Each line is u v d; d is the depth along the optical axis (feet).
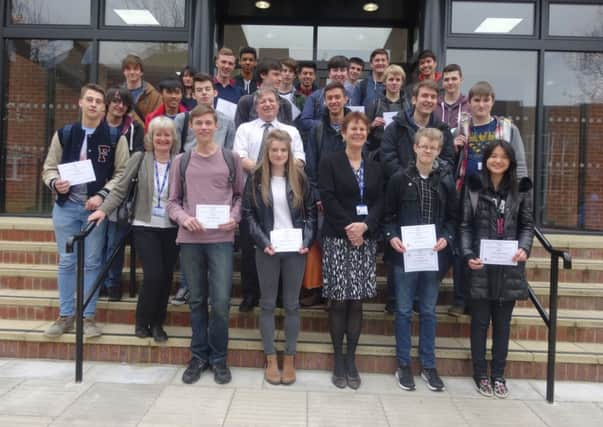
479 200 11.60
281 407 10.63
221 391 11.30
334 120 13.66
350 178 11.54
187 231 11.40
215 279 11.48
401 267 11.77
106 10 21.75
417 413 10.61
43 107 22.00
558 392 11.87
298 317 11.90
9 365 12.39
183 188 11.55
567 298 14.89
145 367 12.50
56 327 12.71
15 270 15.12
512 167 11.54
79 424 9.64
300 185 11.71
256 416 10.21
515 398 11.51
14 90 21.98
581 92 21.50
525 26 21.43
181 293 14.08
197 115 11.19
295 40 23.65
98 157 12.85
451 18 21.29
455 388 11.94
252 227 11.57
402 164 13.01
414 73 18.31
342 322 11.91
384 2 22.03
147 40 21.58
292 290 11.78
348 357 12.00
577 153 21.52
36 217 21.89
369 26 23.65
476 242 11.59
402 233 11.55
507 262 11.20
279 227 11.64
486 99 13.47
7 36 21.71
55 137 12.98
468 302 13.42
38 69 21.93
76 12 21.79
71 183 12.49
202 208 11.21
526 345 13.30
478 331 11.78
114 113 13.60
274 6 22.48
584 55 21.42
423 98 12.73
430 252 11.43
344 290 11.46
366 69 23.50
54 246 16.07
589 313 14.55
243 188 11.89
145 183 12.22
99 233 12.94
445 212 11.91
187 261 11.55
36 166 22.02
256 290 13.82
